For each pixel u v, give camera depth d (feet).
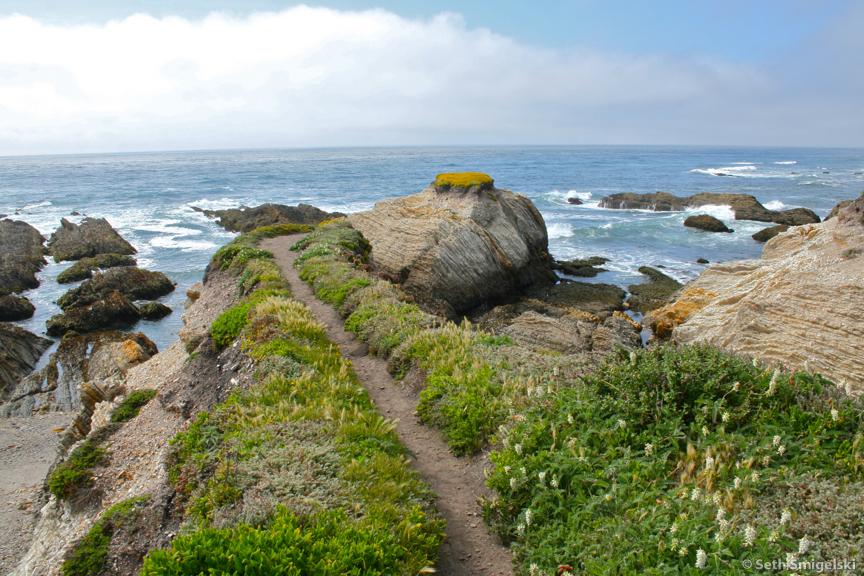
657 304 100.27
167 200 286.46
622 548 19.76
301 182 387.34
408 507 24.81
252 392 36.29
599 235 169.99
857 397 26.21
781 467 21.86
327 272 73.92
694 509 20.62
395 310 54.39
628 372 29.73
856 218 57.06
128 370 76.28
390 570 20.16
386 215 119.55
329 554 19.76
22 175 492.54
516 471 25.85
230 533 20.71
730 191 287.07
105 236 171.42
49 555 38.60
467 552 23.81
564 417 28.66
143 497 30.68
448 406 34.63
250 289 71.87
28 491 59.88
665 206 217.77
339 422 31.83
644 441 25.59
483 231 106.32
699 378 27.48
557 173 441.27
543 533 22.84
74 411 80.69
